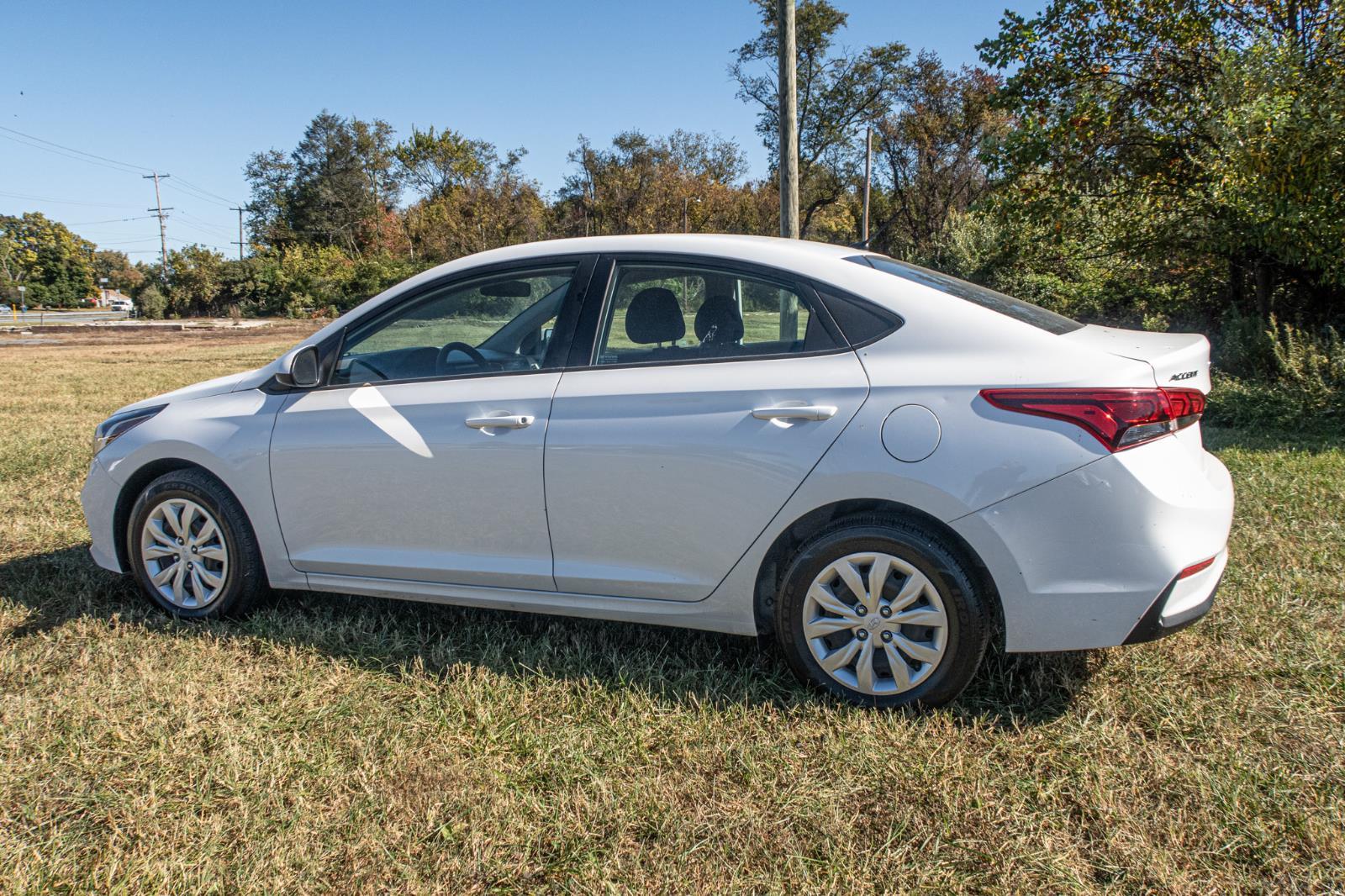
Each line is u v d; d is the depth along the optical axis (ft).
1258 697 9.27
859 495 8.98
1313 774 7.88
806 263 9.90
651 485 9.76
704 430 9.51
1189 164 32.09
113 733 9.03
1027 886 6.68
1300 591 11.96
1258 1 31.12
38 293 334.03
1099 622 8.48
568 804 7.83
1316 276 30.19
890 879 6.80
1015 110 35.70
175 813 7.79
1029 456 8.43
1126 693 9.42
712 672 10.05
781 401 9.30
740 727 9.02
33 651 11.18
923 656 9.06
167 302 204.85
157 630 11.93
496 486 10.45
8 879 6.91
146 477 12.75
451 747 8.77
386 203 284.61
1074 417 8.38
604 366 10.30
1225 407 25.48
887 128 139.33
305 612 12.45
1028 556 8.50
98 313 271.49
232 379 12.78
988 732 8.78
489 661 10.67
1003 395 8.61
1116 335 9.75
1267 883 6.62
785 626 9.62
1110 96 33.60
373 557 11.35
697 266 10.21
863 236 120.26
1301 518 15.23
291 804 7.89
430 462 10.72
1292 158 25.64
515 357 10.83
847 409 9.05
